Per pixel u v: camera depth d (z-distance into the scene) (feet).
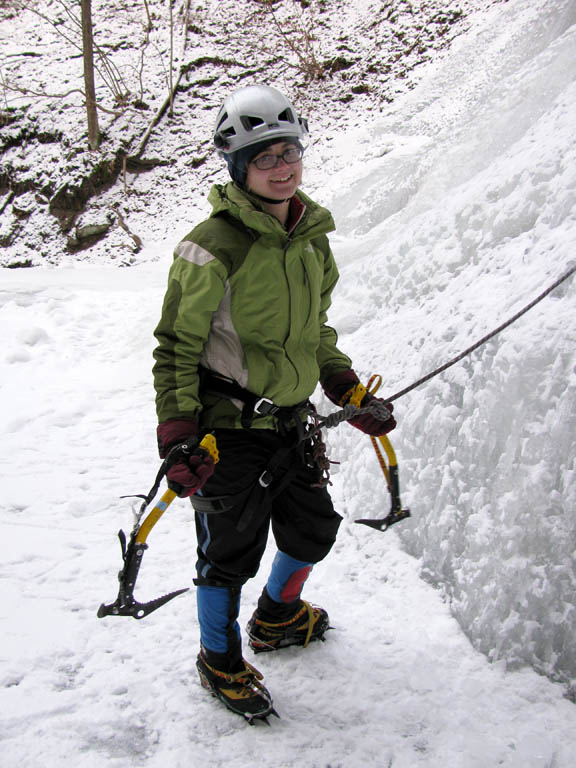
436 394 10.37
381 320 13.88
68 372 18.56
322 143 37.86
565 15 25.11
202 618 7.61
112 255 36.01
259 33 45.16
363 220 25.58
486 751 6.96
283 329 7.20
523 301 9.74
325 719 7.59
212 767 6.97
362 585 9.75
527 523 8.04
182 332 6.96
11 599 9.48
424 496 10.04
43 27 48.32
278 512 7.83
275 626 8.45
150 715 7.60
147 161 39.55
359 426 7.91
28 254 38.01
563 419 8.04
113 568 10.26
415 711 7.58
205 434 7.40
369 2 44.57
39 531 11.22
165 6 47.70
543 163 12.05
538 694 7.47
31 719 7.43
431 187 21.12
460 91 31.45
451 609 8.91
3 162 40.96
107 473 13.23
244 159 6.92
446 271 13.01
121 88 42.45
